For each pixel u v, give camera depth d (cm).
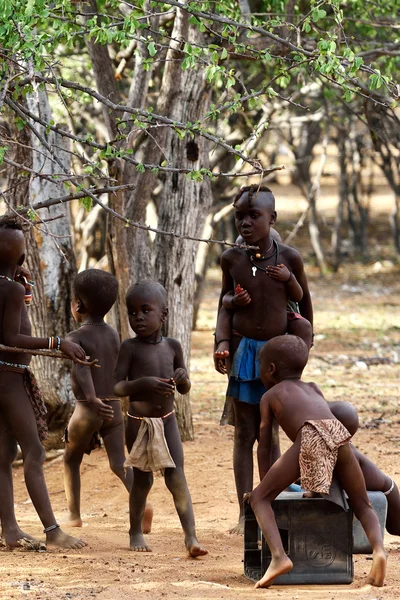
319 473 912
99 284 1211
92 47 1561
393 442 1758
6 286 1073
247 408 1188
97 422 1214
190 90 1672
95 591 912
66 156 1727
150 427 1065
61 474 1628
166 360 1098
